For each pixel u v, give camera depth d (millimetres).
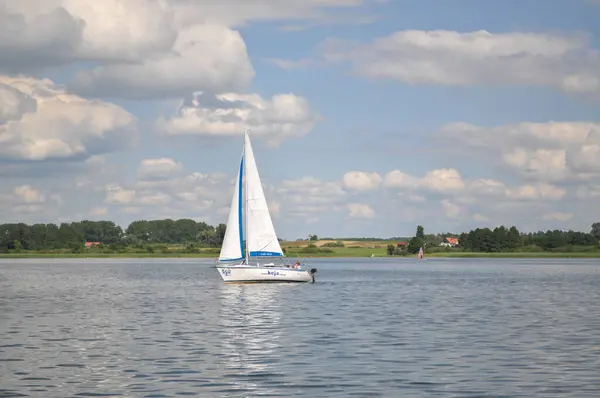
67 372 32812
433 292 89312
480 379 31062
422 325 51219
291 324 52094
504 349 39344
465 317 57031
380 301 73875
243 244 94938
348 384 30078
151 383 30359
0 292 91188
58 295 85188
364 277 134750
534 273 154375
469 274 149000
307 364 34656
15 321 54719
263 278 97562
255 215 94500
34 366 34344
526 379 31078
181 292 89375
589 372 32656
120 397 27875
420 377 31484
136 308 66125
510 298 79062
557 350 39000
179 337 44812
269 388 29344
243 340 43250
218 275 144250
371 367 33844
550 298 78938
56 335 46031
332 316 57906
